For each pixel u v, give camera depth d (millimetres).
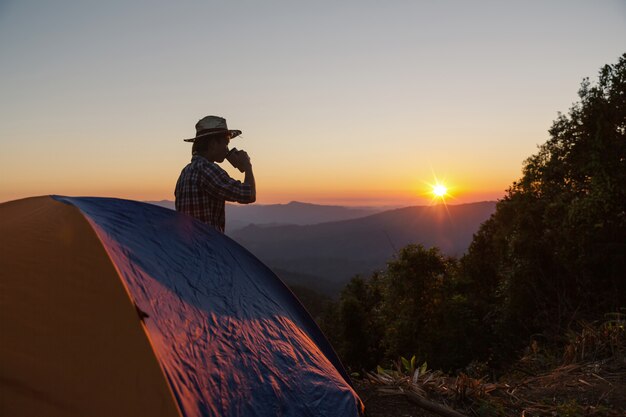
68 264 2135
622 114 14898
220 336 2525
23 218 2426
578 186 16281
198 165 3678
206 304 2656
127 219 2752
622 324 5469
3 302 1974
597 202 14438
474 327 19766
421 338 22188
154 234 2809
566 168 16953
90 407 1821
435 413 3787
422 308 22969
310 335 3463
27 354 1865
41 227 2299
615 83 15383
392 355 23859
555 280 14945
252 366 2529
